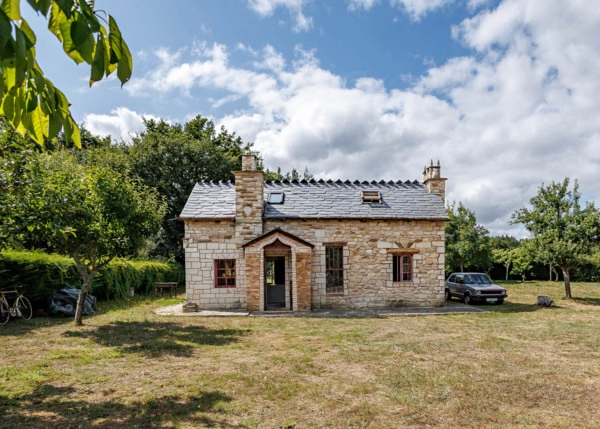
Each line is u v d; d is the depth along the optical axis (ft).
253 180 55.26
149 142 104.83
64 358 27.78
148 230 43.21
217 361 27.27
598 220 62.95
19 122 6.42
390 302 56.39
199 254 54.39
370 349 30.66
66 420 17.67
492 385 22.45
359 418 18.03
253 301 52.42
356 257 56.24
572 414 18.74
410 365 26.27
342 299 55.57
